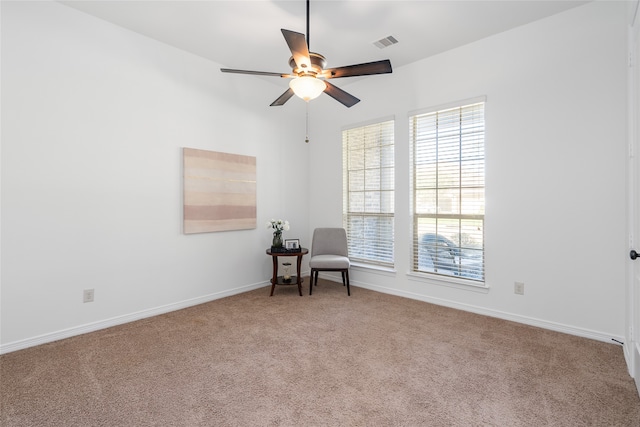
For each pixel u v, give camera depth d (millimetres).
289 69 3793
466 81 3193
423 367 2135
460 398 1800
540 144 2783
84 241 2717
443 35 3020
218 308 3350
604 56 2488
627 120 2242
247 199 3947
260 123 4102
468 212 3246
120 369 2117
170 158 3264
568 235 2670
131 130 2982
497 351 2359
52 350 2391
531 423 1596
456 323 2912
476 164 3178
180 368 2129
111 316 2873
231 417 1646
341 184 4336
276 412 1685
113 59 2861
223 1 2527
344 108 4266
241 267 3934
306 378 2008
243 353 2346
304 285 4262
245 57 3510
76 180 2668
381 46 3225
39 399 1790
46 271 2529
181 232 3359
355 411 1691
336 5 2557
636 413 1659
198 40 3145
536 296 2834
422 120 3562
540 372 2066
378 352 2354
